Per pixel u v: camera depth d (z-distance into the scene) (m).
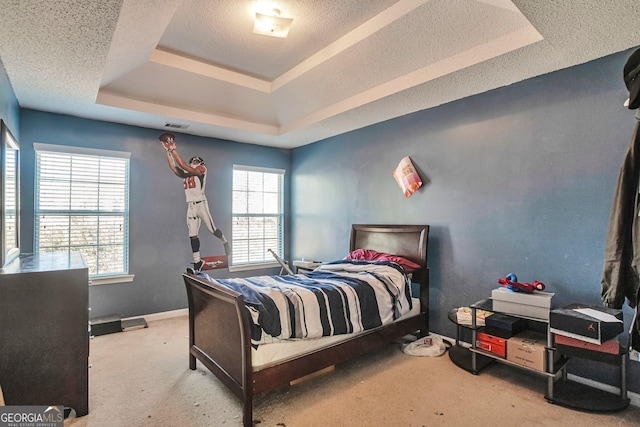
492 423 2.01
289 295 2.32
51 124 3.54
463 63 2.57
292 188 5.43
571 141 2.54
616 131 2.34
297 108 3.98
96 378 2.59
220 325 2.32
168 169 4.27
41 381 2.01
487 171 3.04
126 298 3.99
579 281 2.49
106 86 3.24
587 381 2.43
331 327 2.39
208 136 4.58
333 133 4.49
